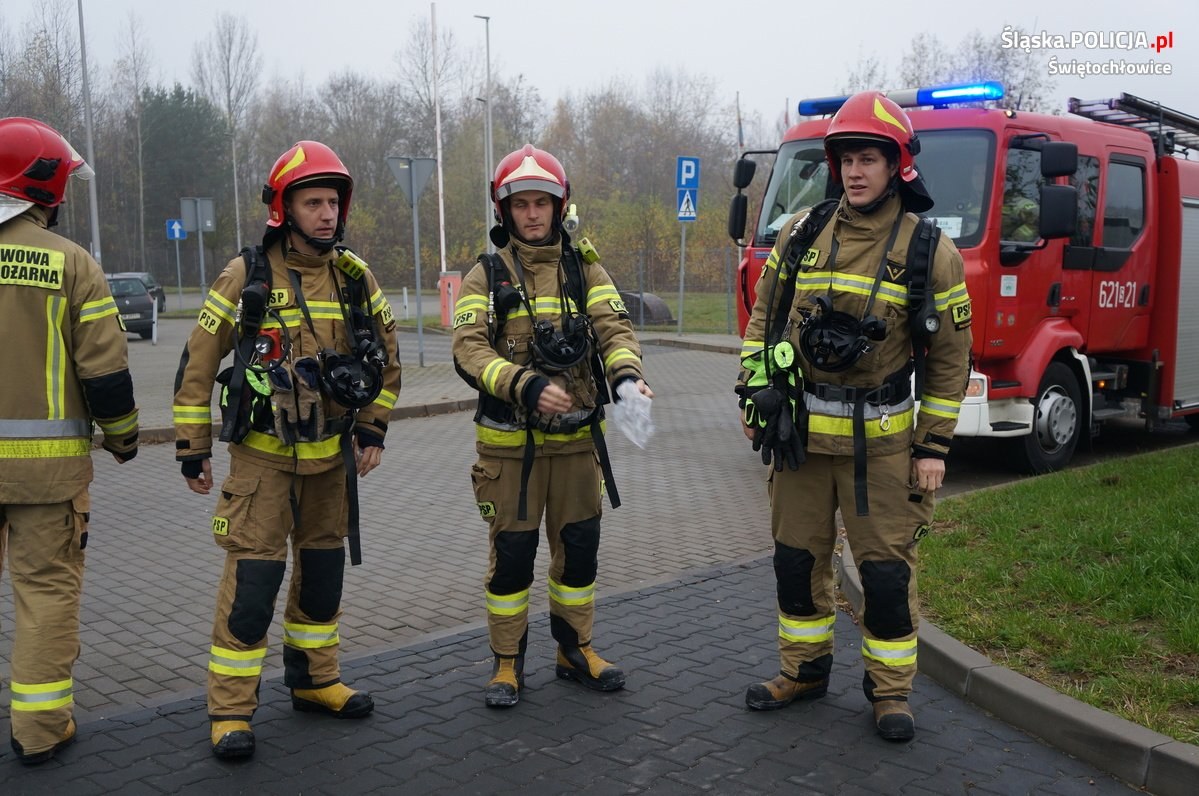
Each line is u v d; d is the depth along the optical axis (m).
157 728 4.06
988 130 8.13
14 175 3.73
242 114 67.19
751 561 6.43
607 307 4.24
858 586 5.36
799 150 9.20
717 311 29.25
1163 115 9.95
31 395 3.72
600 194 57.22
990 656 4.41
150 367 18.23
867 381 3.89
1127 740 3.60
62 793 3.54
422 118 58.38
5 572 6.22
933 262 3.82
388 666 4.71
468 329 4.10
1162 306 9.71
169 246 63.44
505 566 4.27
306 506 4.09
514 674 4.36
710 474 9.28
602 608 5.50
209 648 5.06
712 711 4.21
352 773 3.71
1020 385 8.43
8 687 4.49
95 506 8.01
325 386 3.87
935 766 3.72
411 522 7.61
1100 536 5.63
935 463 3.88
